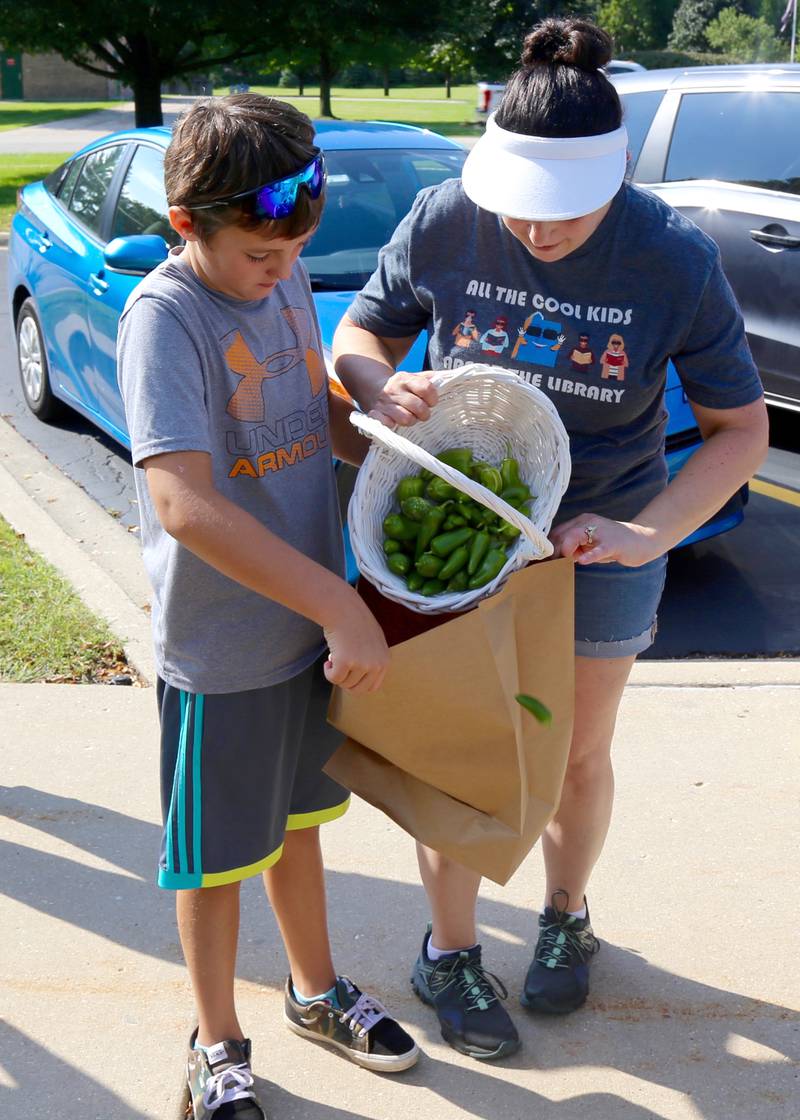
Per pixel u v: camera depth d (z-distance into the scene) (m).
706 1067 2.40
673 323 2.12
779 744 3.53
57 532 4.96
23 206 6.79
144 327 1.90
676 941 2.74
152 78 18.38
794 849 3.05
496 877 2.16
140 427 1.88
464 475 1.94
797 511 5.60
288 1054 2.42
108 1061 2.39
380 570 2.03
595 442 2.26
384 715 2.07
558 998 2.51
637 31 45.19
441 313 2.27
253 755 2.12
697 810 3.21
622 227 2.08
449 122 30.89
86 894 2.87
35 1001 2.54
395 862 3.02
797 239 5.95
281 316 2.06
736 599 4.66
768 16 37.72
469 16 18.61
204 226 1.82
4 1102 2.28
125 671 3.90
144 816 3.16
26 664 3.87
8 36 17.52
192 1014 2.52
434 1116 2.27
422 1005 2.56
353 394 2.28
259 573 1.88
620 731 3.59
